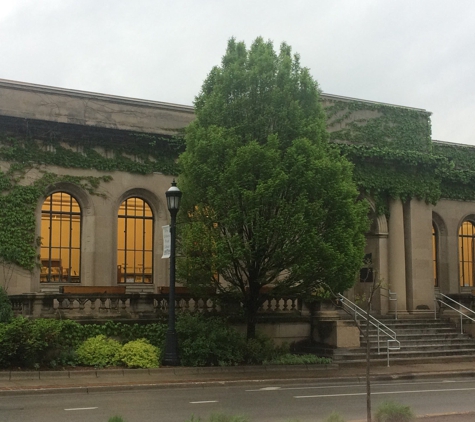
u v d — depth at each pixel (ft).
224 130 67.62
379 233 96.68
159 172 87.20
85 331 67.36
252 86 69.62
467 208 110.83
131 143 85.51
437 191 100.53
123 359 63.05
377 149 96.02
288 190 66.23
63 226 82.02
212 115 69.62
